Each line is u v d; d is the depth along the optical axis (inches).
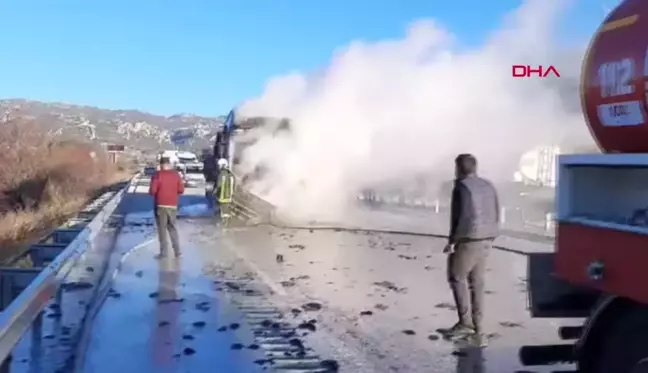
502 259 549.6
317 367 276.2
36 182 1441.9
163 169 556.1
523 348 242.2
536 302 220.5
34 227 971.9
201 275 480.7
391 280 467.5
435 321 351.6
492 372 269.6
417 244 668.7
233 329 333.1
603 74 200.2
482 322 342.0
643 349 193.9
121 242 660.1
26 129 1676.9
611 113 199.0
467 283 352.8
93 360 281.1
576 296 216.8
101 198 864.3
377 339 317.7
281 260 554.9
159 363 279.0
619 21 196.7
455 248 317.4
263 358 287.6
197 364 278.7
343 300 401.1
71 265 340.8
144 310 369.1
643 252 172.9
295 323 346.3
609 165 186.7
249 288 434.6
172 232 557.3
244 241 687.1
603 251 187.8
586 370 212.2
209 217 943.0
